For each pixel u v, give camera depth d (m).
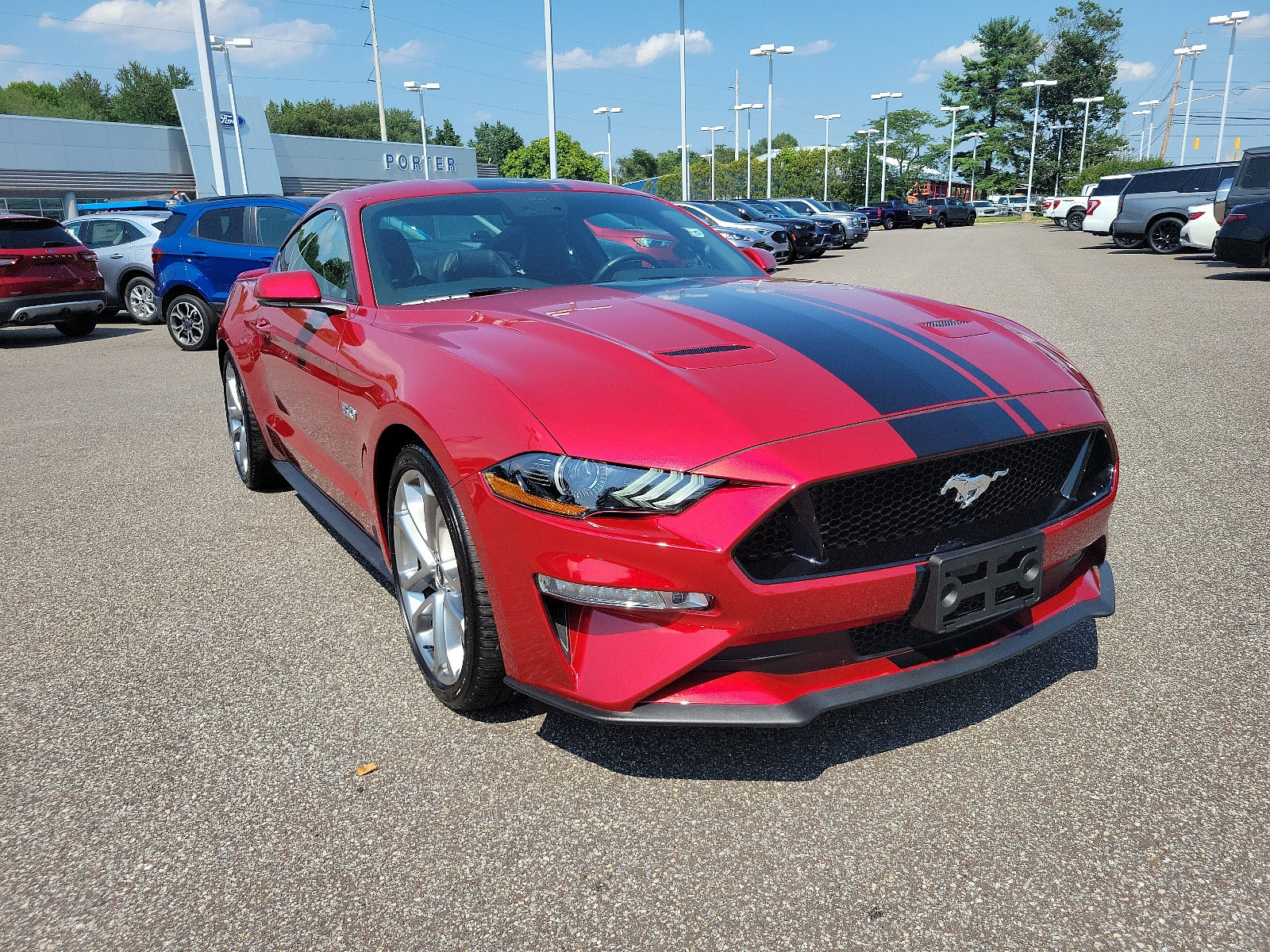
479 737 2.33
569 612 2.01
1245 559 3.16
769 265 3.64
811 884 1.76
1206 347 7.20
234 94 38.31
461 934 1.68
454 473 2.09
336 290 3.23
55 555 3.83
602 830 1.95
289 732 2.39
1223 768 2.04
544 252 3.21
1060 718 2.27
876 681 2.00
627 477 1.85
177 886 1.84
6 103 81.50
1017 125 87.31
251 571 3.55
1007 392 2.15
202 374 8.63
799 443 1.87
